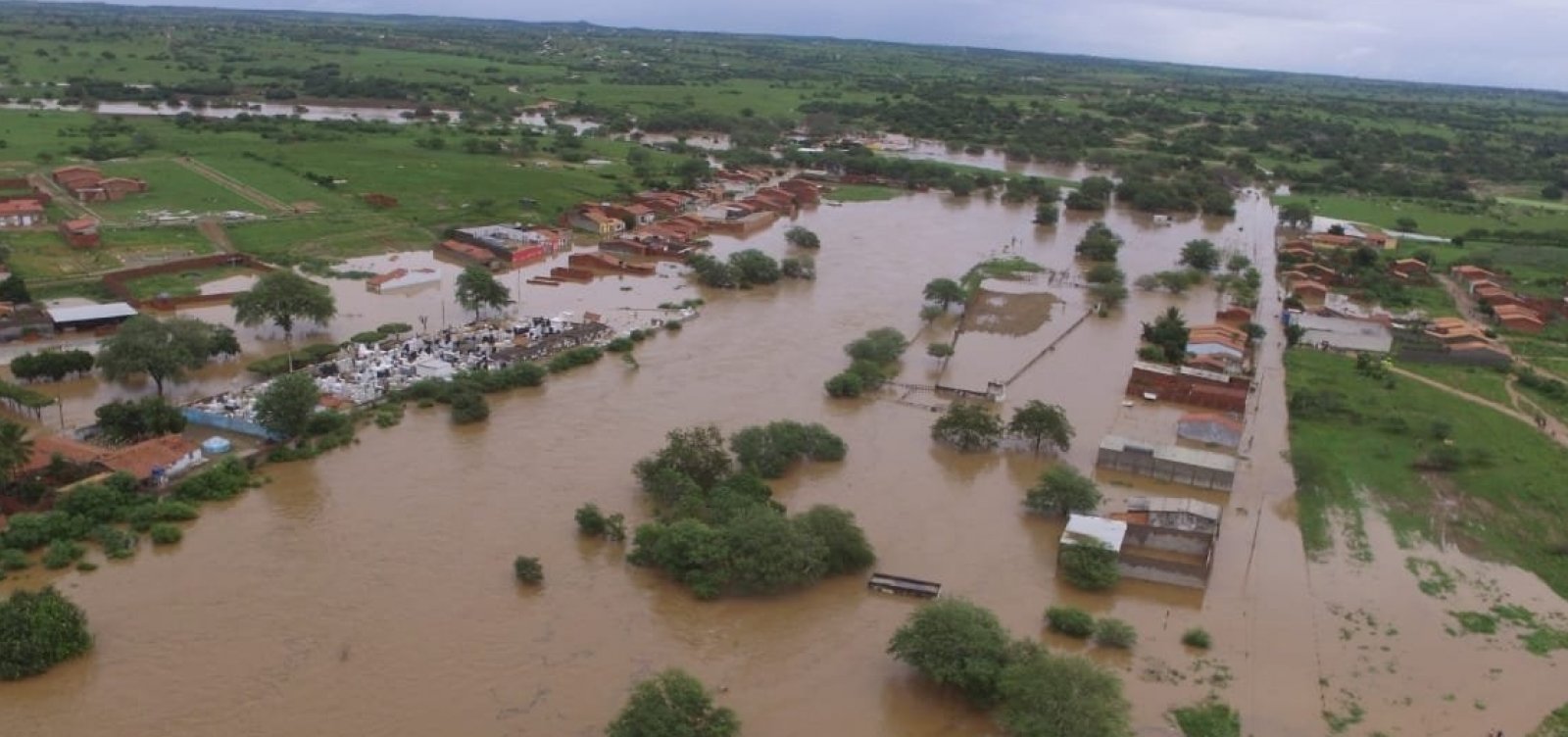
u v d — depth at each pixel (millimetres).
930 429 122750
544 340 143875
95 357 125438
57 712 68625
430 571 86938
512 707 71062
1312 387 141875
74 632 73938
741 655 78312
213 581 84062
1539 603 91438
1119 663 79062
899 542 96188
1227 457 112875
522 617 81250
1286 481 112875
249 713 69188
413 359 134000
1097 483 109938
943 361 147375
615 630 80375
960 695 74250
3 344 132500
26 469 93938
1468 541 101625
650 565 89188
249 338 142875
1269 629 84938
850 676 76438
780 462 107875
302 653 75625
